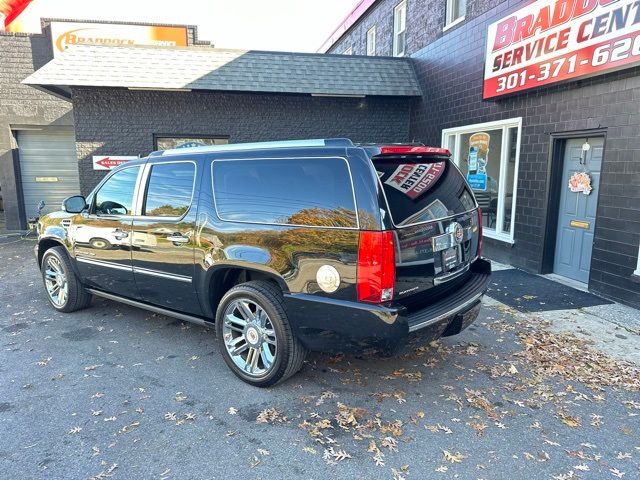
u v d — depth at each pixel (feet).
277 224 10.90
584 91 19.31
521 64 22.11
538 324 16.01
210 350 13.98
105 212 15.08
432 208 10.97
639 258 17.10
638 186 17.01
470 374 12.42
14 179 37.88
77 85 28.50
